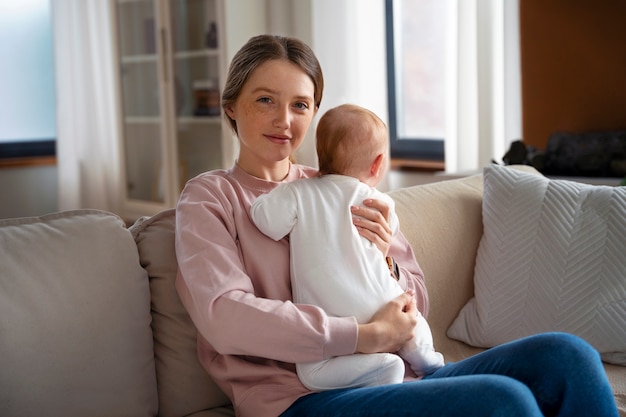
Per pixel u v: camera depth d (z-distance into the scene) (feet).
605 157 8.93
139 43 13.83
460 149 10.78
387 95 12.41
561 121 9.96
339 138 4.58
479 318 5.66
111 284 4.26
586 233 5.50
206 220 4.33
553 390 3.63
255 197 4.73
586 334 5.32
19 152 15.64
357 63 11.88
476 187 6.51
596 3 9.52
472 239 6.11
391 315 4.18
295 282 4.31
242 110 4.66
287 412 4.08
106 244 4.37
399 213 5.82
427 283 5.73
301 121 4.70
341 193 4.50
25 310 3.92
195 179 4.69
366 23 11.74
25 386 3.85
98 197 15.58
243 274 4.19
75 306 4.09
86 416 4.06
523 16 10.00
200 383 4.58
